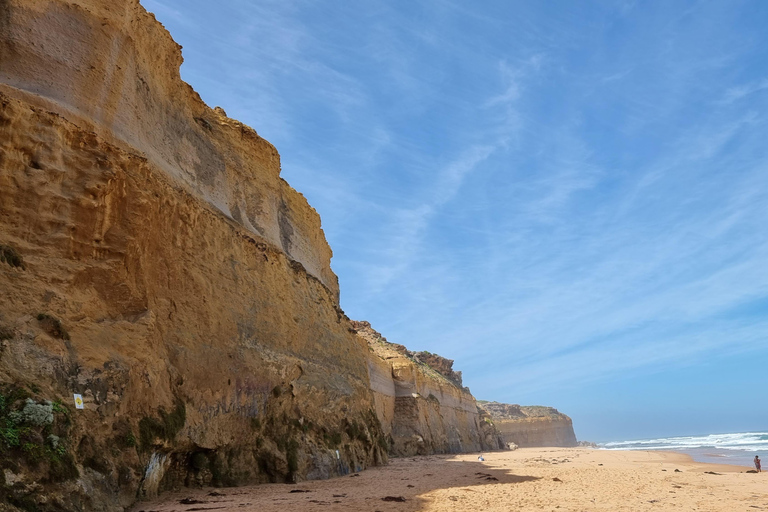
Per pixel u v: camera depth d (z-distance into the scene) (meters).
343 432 27.42
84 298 13.14
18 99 13.19
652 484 20.72
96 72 15.74
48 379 10.99
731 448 76.81
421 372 59.41
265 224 26.70
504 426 112.75
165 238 16.94
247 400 19.33
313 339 27.70
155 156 18.11
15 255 12.05
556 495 16.28
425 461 38.06
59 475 9.82
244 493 15.89
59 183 13.38
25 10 14.62
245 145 27.34
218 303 19.20
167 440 14.27
